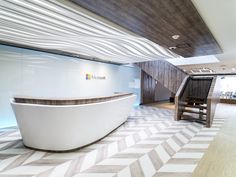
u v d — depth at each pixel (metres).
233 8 2.42
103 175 2.59
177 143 4.03
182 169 2.80
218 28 3.32
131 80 10.71
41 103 3.29
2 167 2.78
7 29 3.48
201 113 6.20
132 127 5.44
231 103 13.05
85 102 3.53
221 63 7.97
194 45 4.44
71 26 3.23
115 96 4.83
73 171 2.69
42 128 3.27
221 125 5.87
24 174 2.58
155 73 9.30
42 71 5.96
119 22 2.93
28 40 4.49
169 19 2.77
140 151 3.52
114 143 3.97
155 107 10.29
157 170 2.76
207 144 3.98
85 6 2.34
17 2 2.29
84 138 3.60
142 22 2.92
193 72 12.18
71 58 6.95
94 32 3.60
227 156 3.33
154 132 4.91
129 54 6.34
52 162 2.97
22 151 3.42
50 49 5.77
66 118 3.18
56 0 2.21
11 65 5.16
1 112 5.04
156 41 4.08
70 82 6.95
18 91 5.35
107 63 8.86
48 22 3.03
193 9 2.41
